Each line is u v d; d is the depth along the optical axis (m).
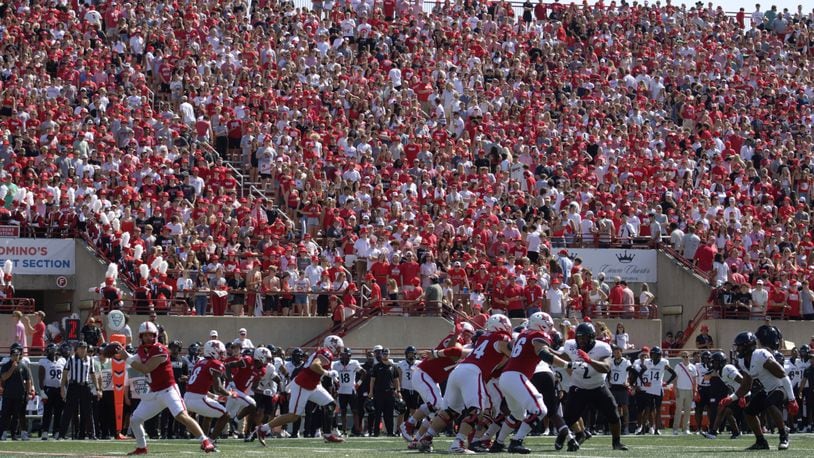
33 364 52.41
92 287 64.50
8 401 45.00
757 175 87.50
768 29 113.12
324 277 65.75
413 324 64.94
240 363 43.84
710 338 68.44
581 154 84.94
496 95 91.81
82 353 45.28
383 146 79.75
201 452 33.62
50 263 66.19
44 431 46.41
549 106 92.31
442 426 34.03
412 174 77.94
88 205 67.06
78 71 79.88
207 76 83.75
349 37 95.56
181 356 47.34
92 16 86.75
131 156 71.19
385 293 66.69
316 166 76.38
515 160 83.31
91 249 66.06
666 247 77.38
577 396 35.53
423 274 67.75
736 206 83.75
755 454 33.06
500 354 33.25
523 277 67.31
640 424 53.12
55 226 66.81
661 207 79.56
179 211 67.50
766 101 101.31
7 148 69.56
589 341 35.31
